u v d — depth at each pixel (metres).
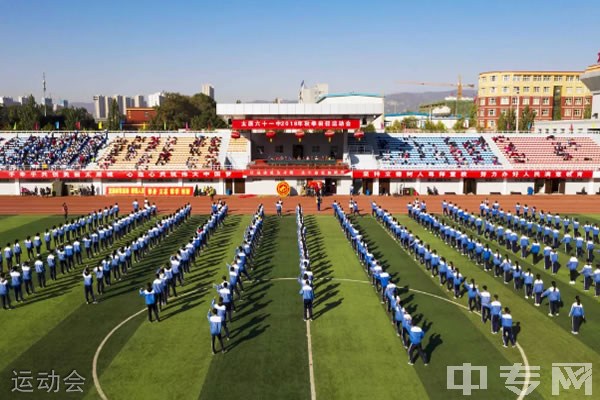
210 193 70.88
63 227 42.19
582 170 71.50
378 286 30.14
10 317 26.39
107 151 76.25
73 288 31.22
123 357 21.73
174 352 22.20
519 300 28.88
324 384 19.47
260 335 24.03
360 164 73.81
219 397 18.55
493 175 71.38
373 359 21.58
